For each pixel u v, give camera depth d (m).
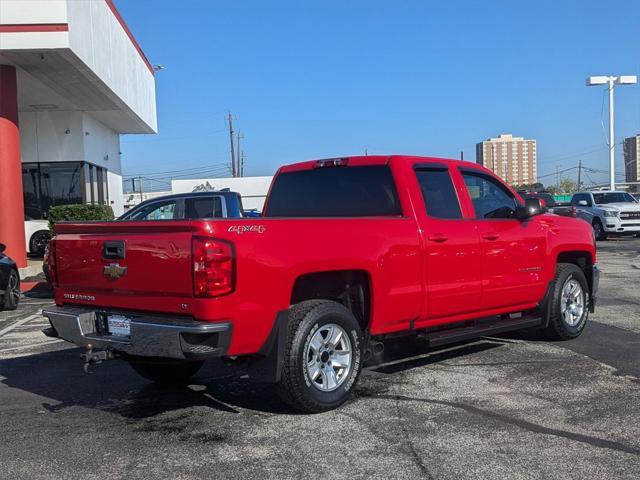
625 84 32.31
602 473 3.95
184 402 5.65
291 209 6.85
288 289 4.88
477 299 6.44
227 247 4.54
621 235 25.50
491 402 5.37
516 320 7.07
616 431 4.66
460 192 6.52
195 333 4.44
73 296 5.52
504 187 7.20
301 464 4.18
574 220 7.90
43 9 13.97
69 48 14.14
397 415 5.09
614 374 6.17
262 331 4.75
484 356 7.00
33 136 22.50
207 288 4.47
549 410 5.14
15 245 14.88
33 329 9.43
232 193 10.97
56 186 22.67
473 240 6.36
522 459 4.18
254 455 4.35
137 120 25.39
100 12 17.48
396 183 6.07
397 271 5.67
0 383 6.41
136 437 4.76
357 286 5.59
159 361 5.11
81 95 19.70
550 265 7.25
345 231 5.32
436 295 6.02
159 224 4.71
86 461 4.31
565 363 6.62
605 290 11.75
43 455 4.43
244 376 6.51
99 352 4.93
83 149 22.83
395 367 6.60
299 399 4.99
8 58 14.70
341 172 6.51
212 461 4.27
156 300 4.79
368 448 4.42
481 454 4.28
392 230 5.67
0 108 14.97
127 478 4.03
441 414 5.09
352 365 5.32
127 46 21.83
